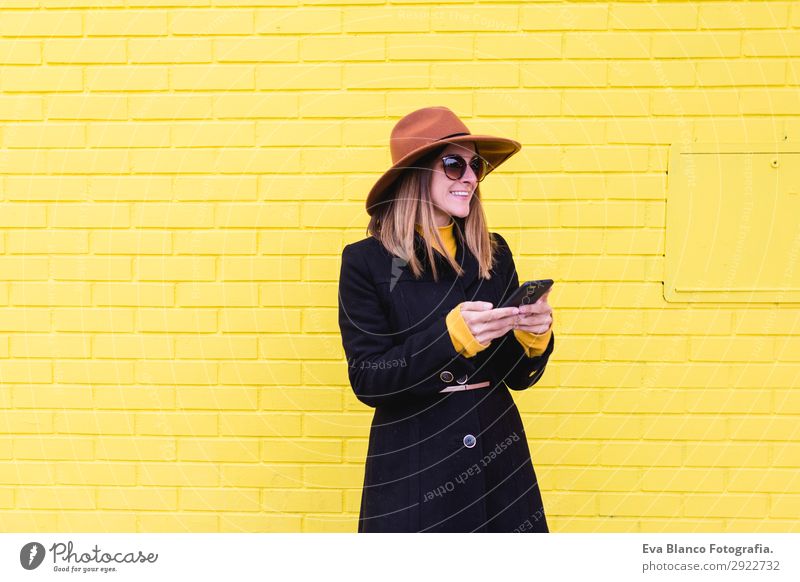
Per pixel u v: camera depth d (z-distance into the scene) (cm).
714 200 233
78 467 246
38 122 239
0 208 241
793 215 233
